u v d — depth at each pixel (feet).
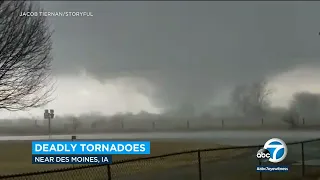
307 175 33.27
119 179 30.55
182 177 31.32
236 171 33.19
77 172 33.68
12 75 36.86
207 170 33.63
